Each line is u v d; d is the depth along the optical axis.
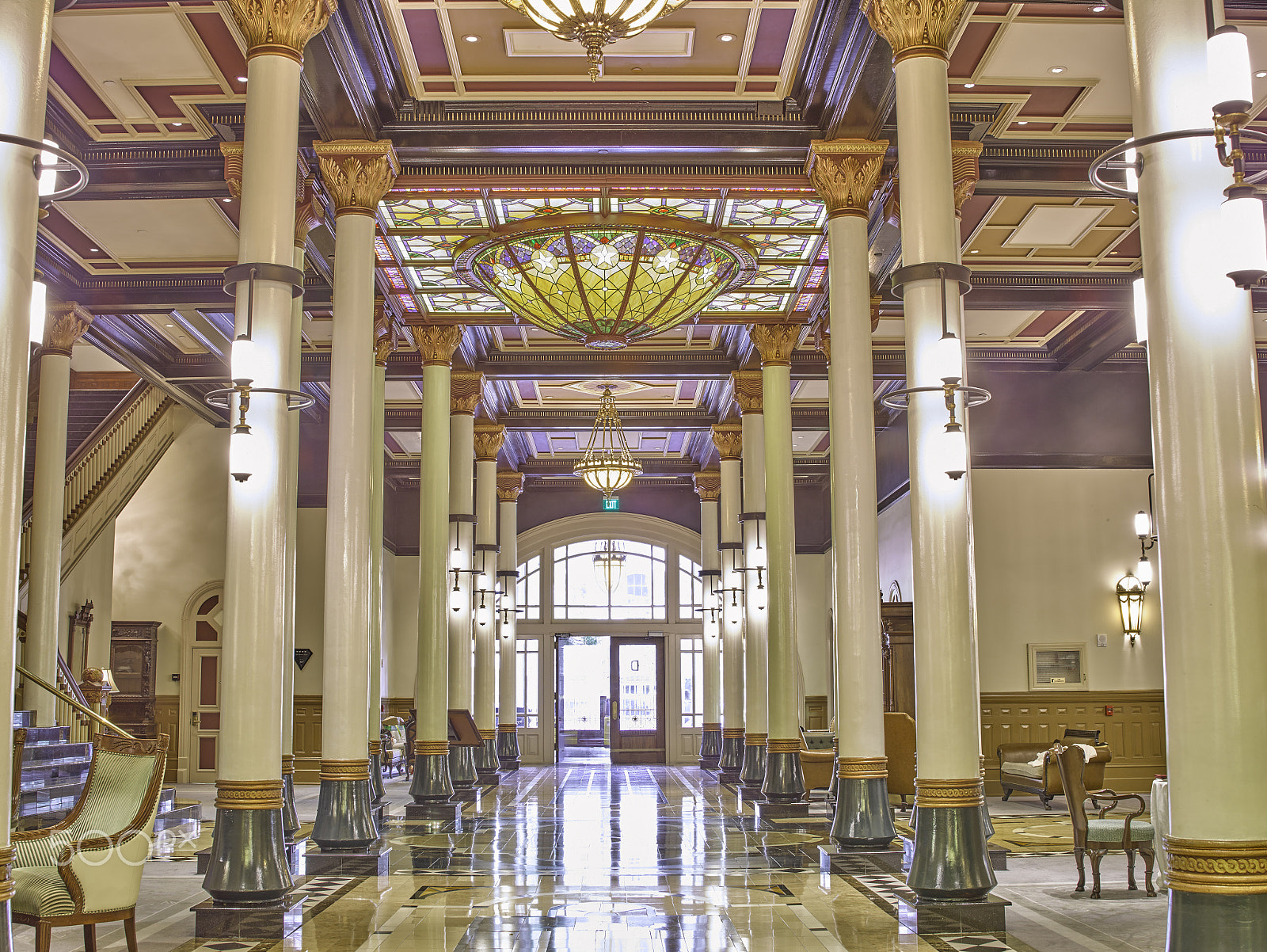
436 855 10.82
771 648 14.23
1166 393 4.39
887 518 21.23
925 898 7.04
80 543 16.41
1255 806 4.13
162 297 13.89
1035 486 17.55
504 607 24.30
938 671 7.06
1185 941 4.14
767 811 13.44
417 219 11.83
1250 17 8.45
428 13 8.67
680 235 11.10
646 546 27.25
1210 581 4.24
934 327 7.30
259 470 7.21
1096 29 8.86
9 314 4.29
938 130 7.53
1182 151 4.42
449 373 15.14
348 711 9.52
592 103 9.87
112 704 20.41
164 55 9.19
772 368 15.02
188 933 7.19
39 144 4.21
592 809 15.36
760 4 8.56
